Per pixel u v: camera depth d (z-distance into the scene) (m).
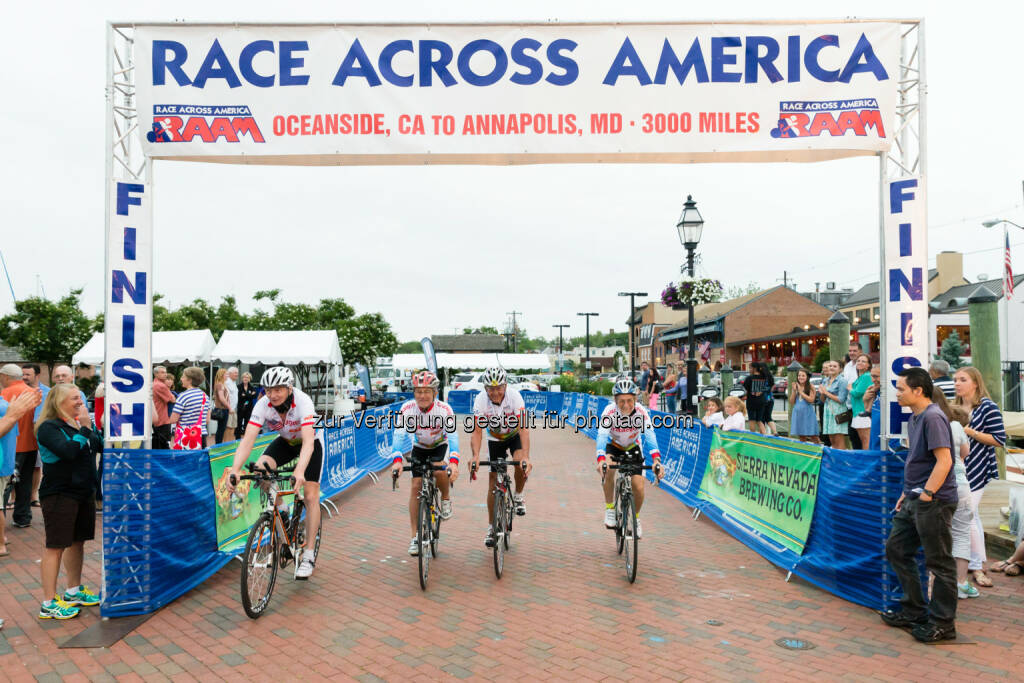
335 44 5.58
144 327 5.17
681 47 5.63
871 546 4.90
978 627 4.53
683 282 13.57
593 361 111.00
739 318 50.75
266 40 5.54
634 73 5.64
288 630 4.52
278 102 5.55
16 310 32.34
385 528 7.57
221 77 5.51
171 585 5.08
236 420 13.28
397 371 41.19
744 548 6.69
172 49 5.46
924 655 4.10
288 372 5.10
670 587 5.44
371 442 12.12
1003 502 7.62
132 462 4.79
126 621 4.65
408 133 5.61
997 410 5.07
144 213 5.25
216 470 5.88
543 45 5.65
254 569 4.70
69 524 4.71
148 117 5.44
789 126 5.58
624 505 5.80
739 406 8.49
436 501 6.20
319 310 38.78
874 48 5.52
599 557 6.33
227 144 5.52
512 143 5.64
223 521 6.04
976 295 8.88
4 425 4.44
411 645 4.27
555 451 14.99
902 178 5.44
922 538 4.31
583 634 4.45
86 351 18.94
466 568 5.98
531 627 4.57
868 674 3.84
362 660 4.05
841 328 13.93
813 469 5.77
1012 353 27.14
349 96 5.59
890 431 5.13
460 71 5.64
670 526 7.69
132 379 5.10
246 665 3.97
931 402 4.41
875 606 4.85
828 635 4.43
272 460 5.21
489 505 5.90
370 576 5.74
